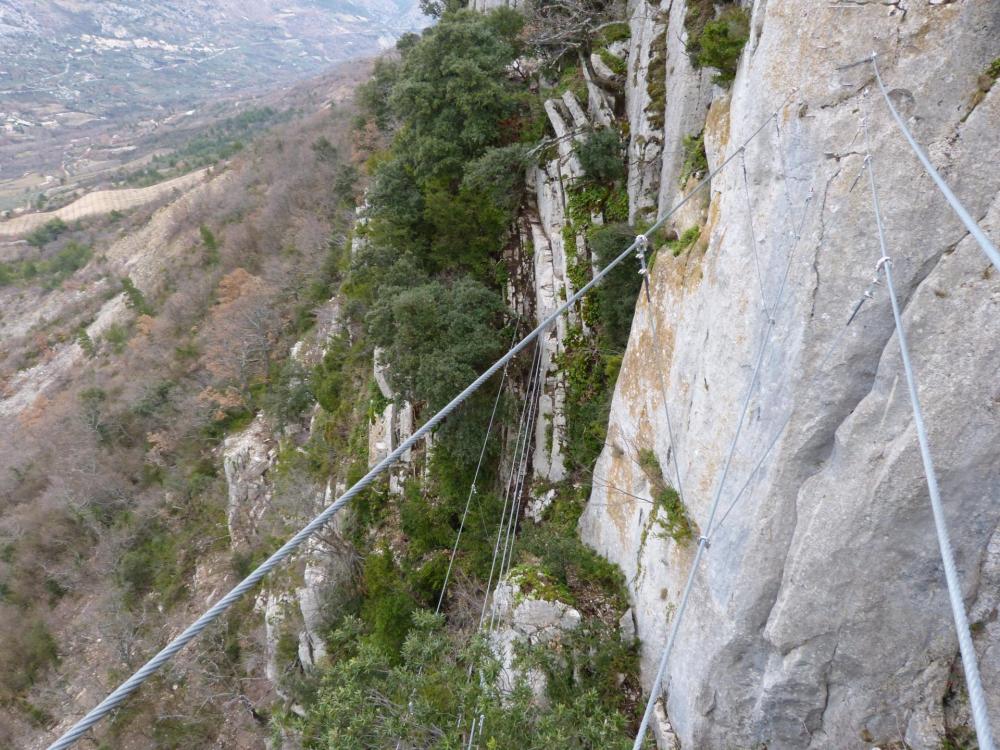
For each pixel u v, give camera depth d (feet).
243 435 123.75
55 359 229.04
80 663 110.93
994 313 23.73
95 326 233.76
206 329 155.43
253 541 105.70
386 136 129.59
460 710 34.19
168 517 123.65
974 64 25.04
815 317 28.76
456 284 74.02
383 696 36.01
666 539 40.98
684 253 43.52
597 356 64.54
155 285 222.89
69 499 133.39
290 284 142.61
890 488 26.45
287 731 51.39
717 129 41.39
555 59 81.92
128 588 115.14
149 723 92.43
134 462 141.59
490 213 78.23
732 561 32.91
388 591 70.38
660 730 38.75
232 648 96.02
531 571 50.26
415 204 83.10
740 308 34.27
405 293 69.51
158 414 143.64
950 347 24.76
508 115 79.92
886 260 23.85
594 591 49.37
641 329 50.06
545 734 31.22
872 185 26.66
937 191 25.34
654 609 42.06
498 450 70.74
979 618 26.21
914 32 26.30
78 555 129.29
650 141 61.46
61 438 155.94
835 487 28.32
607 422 58.54
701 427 37.78
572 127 72.95
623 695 42.55
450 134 80.02
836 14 28.50
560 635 45.73
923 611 27.22
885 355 26.63
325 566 79.05
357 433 90.38
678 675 37.73
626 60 71.92
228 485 118.32
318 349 116.06
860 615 28.30
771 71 32.07
